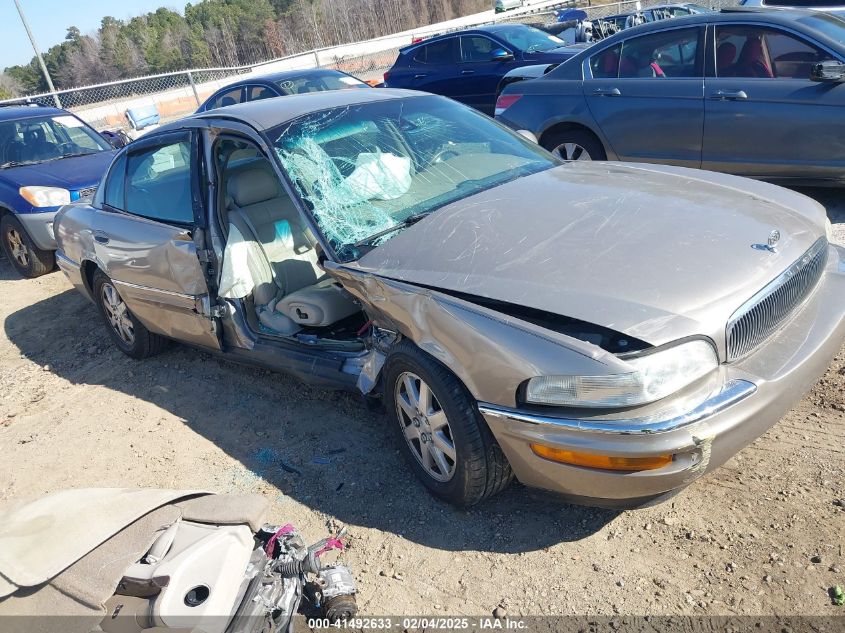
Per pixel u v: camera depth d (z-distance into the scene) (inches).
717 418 92.0
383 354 124.6
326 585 99.7
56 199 291.3
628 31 253.6
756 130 223.6
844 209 228.4
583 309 95.9
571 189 131.5
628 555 104.6
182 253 159.3
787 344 104.8
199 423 164.7
